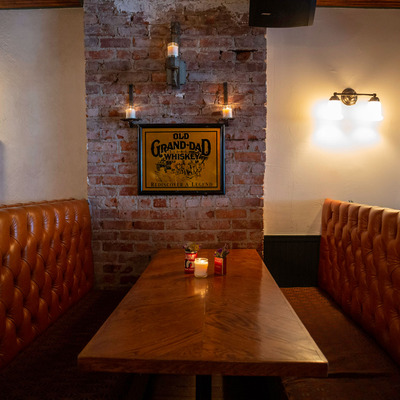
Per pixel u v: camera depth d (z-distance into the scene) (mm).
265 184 2732
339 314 1995
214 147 2391
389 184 2742
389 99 2713
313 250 2744
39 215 1691
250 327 1112
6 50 2674
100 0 2371
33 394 1221
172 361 923
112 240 2455
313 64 2691
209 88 2383
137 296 1391
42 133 2689
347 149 2727
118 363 931
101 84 2398
